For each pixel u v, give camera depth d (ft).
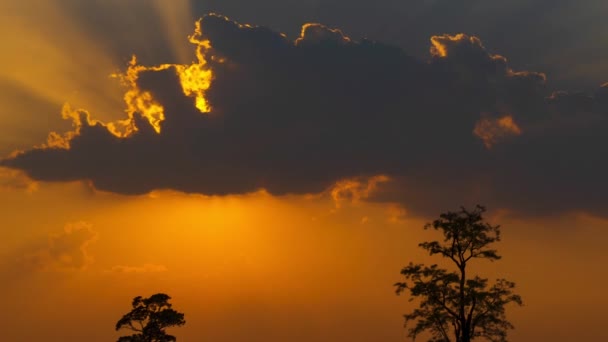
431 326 216.95
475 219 216.95
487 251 216.74
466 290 212.64
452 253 218.59
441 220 218.38
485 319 214.28
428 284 215.92
